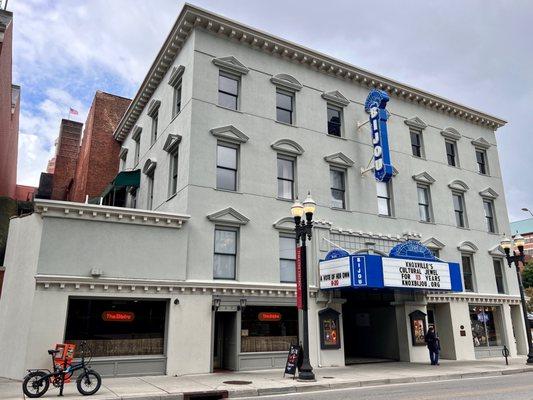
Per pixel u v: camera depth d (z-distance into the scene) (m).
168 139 20.19
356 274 18.08
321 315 19.55
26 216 16.67
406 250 19.94
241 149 19.73
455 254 25.64
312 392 13.09
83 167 33.28
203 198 18.22
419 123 26.50
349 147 23.08
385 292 21.92
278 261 19.36
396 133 25.39
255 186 19.64
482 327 25.86
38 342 14.02
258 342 18.03
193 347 16.48
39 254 14.81
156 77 23.75
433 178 25.95
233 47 20.78
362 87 24.73
